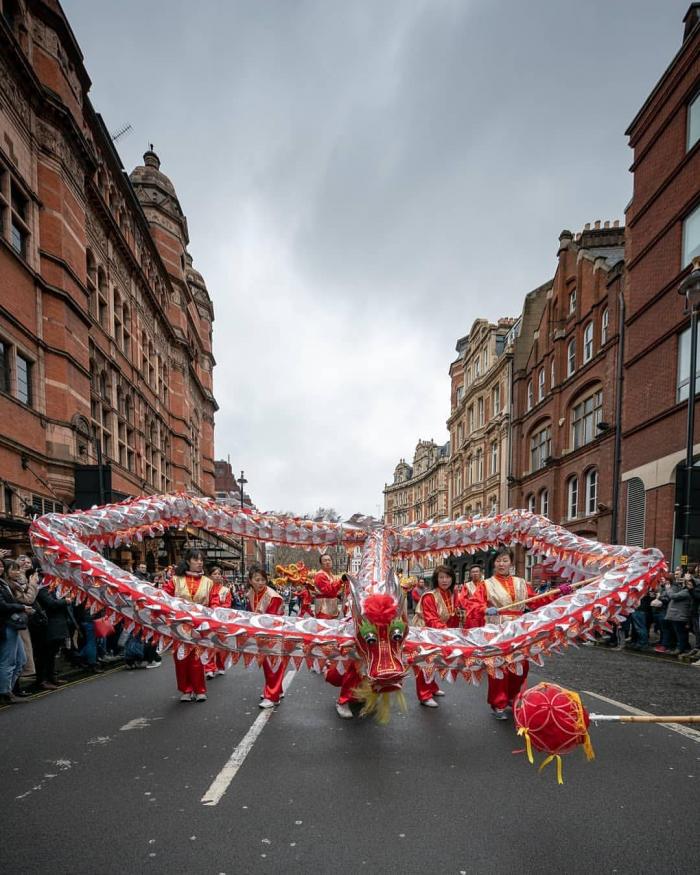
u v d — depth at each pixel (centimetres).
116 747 402
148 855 252
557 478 2084
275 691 524
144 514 501
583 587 414
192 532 1869
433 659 364
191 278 4059
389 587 367
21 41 1263
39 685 618
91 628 730
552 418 2136
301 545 534
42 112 1292
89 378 1469
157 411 2398
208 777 343
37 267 1254
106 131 1747
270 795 316
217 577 720
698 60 1289
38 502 1184
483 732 438
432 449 4959
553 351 2183
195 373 3491
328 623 379
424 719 479
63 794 319
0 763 371
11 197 1177
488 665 367
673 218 1345
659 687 626
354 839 266
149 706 530
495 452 2883
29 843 263
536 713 263
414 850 255
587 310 1908
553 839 265
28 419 1169
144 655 781
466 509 3297
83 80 1541
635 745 407
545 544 509
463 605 510
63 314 1311
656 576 391
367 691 397
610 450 1655
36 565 647
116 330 1883
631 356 1529
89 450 1441
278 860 248
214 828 277
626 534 1524
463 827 278
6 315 1097
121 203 1959
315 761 371
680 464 1289
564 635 373
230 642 369
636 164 1532
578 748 398
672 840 265
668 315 1355
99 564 380
